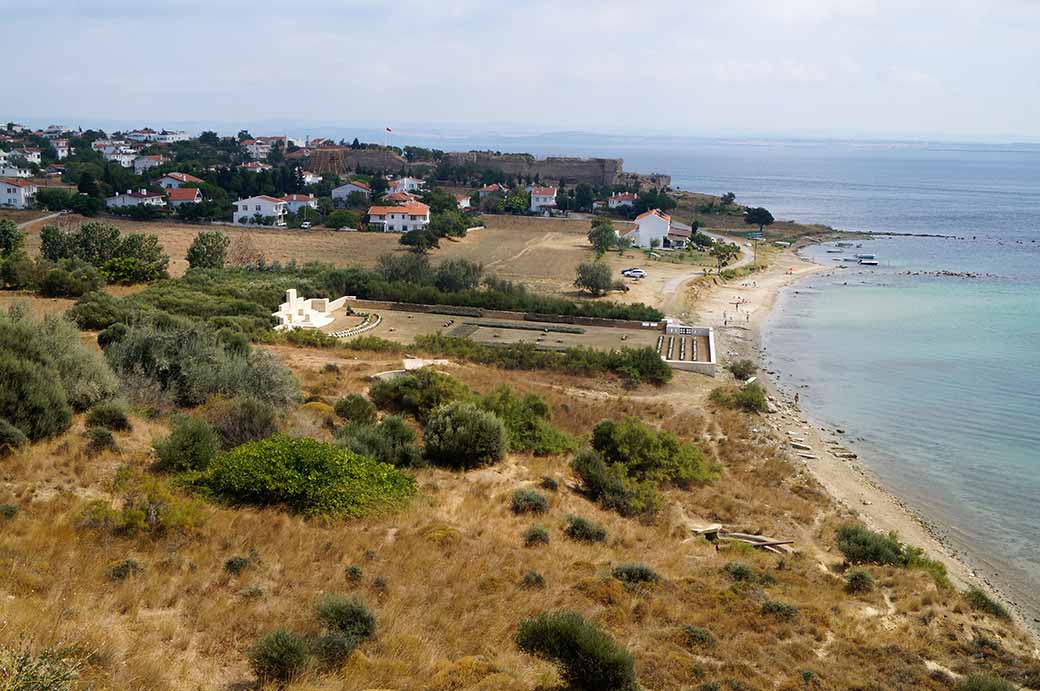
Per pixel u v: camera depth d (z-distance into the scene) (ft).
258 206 495.00
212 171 626.64
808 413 183.32
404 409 131.64
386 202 539.70
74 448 79.77
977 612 85.92
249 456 79.71
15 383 81.97
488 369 187.42
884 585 88.79
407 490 86.69
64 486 70.95
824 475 141.79
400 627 55.47
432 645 54.13
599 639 51.49
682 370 205.98
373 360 181.37
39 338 96.78
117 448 82.84
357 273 286.05
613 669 49.80
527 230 540.52
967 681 61.00
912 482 141.28
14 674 36.52
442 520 81.46
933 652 69.77
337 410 119.14
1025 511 128.98
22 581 50.67
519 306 267.80
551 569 73.26
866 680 61.11
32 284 229.66
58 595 49.78
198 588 56.13
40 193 483.51
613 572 74.84
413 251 412.98
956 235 600.80
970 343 257.14
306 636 50.39
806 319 299.99
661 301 319.68
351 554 67.56
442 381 135.64
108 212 487.20
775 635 67.62
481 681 48.96
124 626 48.42
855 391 202.59
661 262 427.33
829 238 578.25
